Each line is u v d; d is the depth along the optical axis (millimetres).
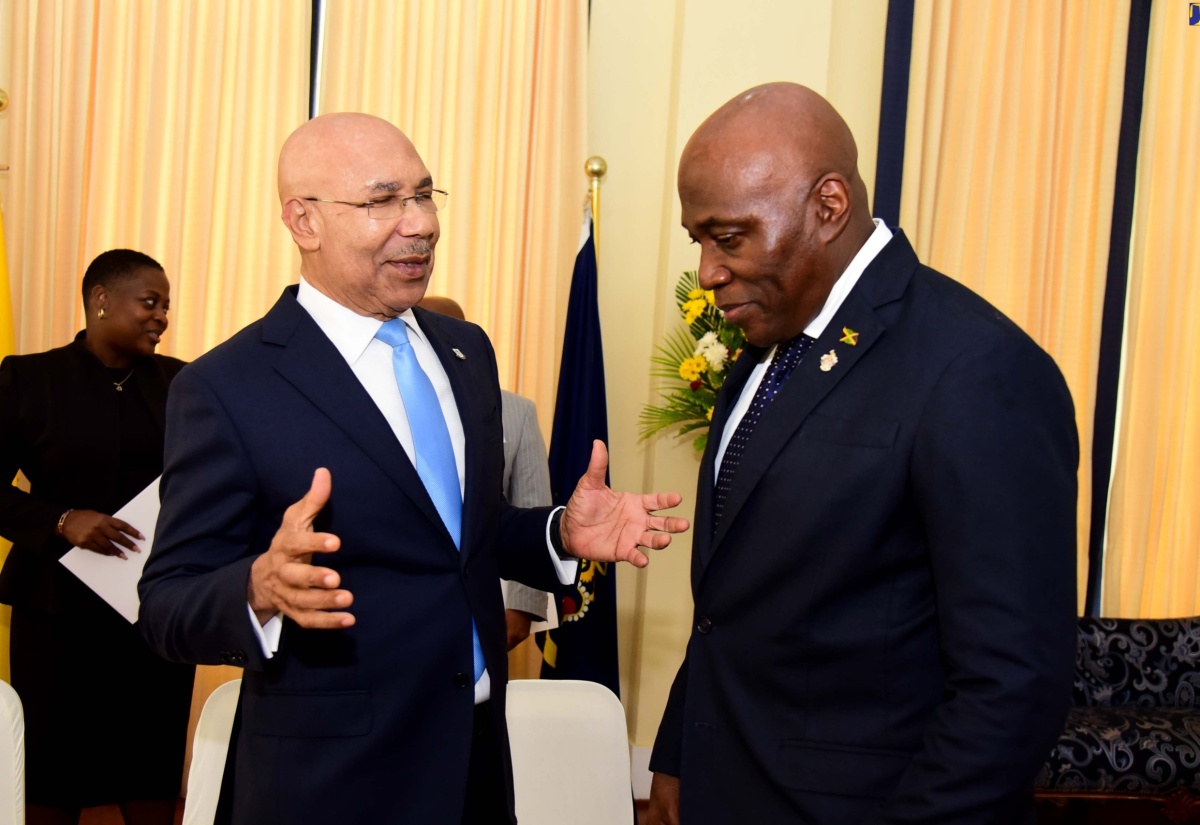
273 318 1479
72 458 2477
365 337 1505
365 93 3535
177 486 1390
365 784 1371
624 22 3807
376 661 1393
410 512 1427
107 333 2549
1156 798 3158
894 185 3779
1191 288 3949
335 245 1452
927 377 1201
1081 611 3955
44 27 3318
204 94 3432
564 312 3719
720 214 1269
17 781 1447
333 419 1404
